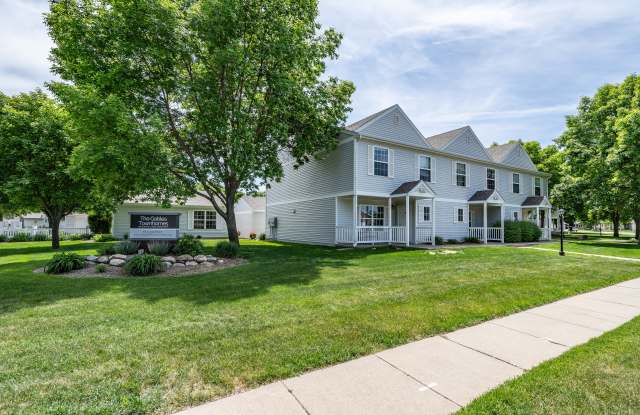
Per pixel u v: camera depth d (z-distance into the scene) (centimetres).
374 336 378
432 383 276
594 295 606
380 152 1631
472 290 609
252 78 1211
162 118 1138
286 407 237
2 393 252
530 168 2419
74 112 927
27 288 626
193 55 1129
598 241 2148
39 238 2225
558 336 392
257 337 371
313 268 872
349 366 307
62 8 1030
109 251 970
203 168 1254
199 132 1211
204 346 345
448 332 404
